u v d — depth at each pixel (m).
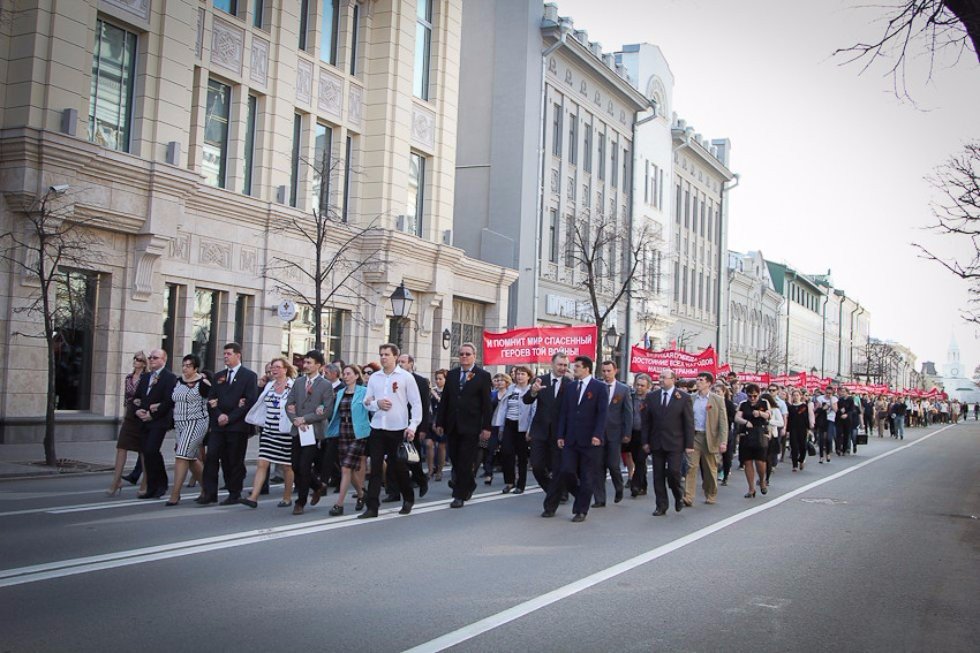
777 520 12.80
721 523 12.24
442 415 13.02
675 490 13.11
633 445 15.45
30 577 7.41
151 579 7.48
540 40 38.88
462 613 6.79
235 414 11.81
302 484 11.44
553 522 11.65
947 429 64.56
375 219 27.70
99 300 20.16
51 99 18.61
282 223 24.56
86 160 18.69
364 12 28.89
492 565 8.63
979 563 9.93
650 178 51.19
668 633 6.46
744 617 7.02
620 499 14.43
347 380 11.83
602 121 45.12
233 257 23.47
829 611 7.36
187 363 11.80
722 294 64.75
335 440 12.85
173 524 10.20
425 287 30.69
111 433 20.25
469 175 38.56
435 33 31.98
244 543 9.23
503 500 13.87
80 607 6.55
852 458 28.08
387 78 28.83
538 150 38.56
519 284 37.34
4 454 17.06
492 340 20.73
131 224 20.12
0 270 17.98
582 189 43.22
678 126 55.09
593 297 33.97
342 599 7.09
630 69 49.84
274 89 25.08
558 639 6.20
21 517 10.49
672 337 54.59
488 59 38.59
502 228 37.75
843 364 110.94
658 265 50.78
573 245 40.66
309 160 26.44
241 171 24.22
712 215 63.38
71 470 15.64
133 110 20.88
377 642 5.96
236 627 6.20
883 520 13.25
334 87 27.58
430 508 12.58
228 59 23.70
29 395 18.61
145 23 20.78
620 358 46.19
